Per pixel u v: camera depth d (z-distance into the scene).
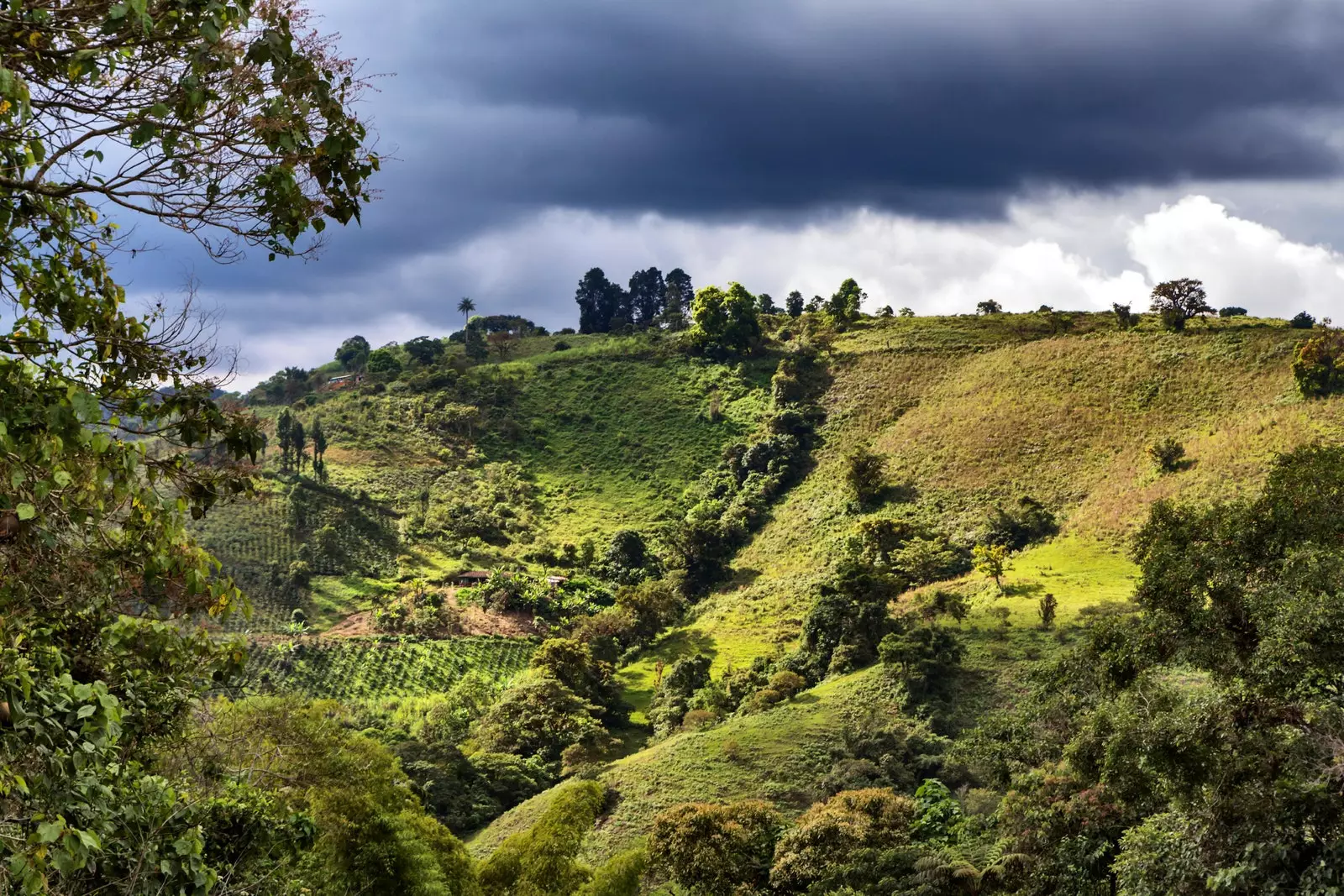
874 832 44.34
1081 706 28.91
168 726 11.19
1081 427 122.31
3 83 5.98
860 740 59.66
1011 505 111.38
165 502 8.03
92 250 8.11
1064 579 85.56
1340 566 18.44
